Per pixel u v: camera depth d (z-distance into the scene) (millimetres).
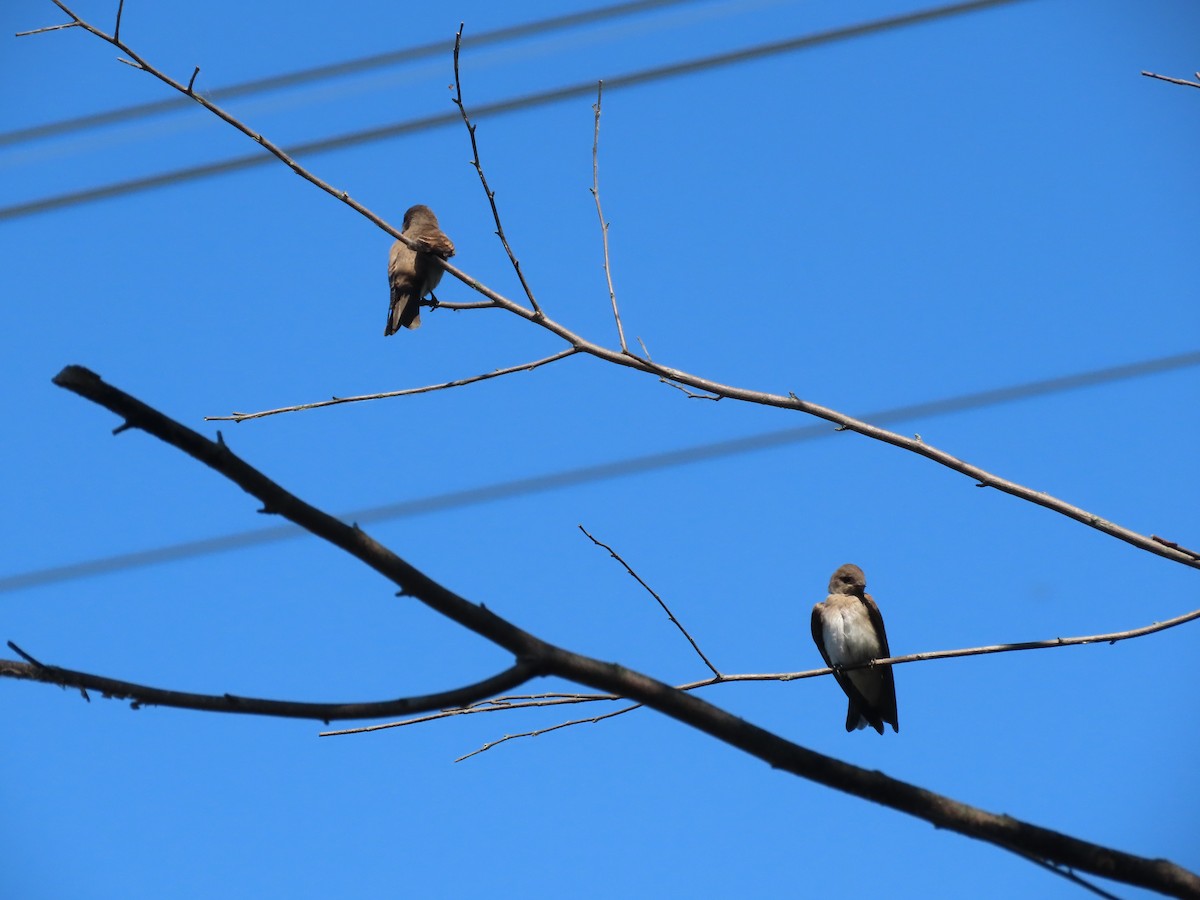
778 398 11906
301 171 11688
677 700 8070
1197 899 8328
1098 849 8414
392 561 7586
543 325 12008
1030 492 11711
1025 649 11141
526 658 7734
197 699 7449
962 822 8336
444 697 7574
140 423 7105
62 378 7016
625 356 11961
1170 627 11102
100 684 7434
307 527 7461
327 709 7484
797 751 8219
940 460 11758
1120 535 11555
